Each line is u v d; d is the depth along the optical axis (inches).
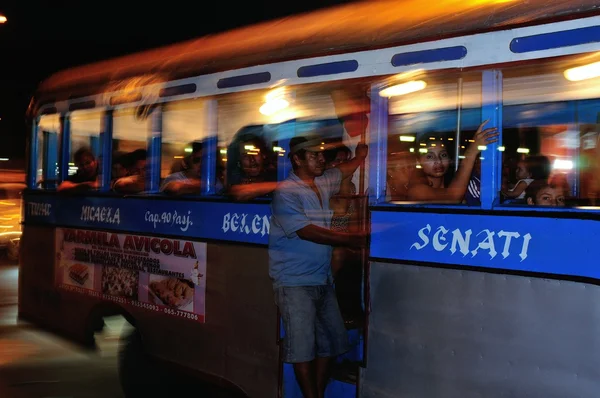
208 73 170.9
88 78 215.2
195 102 173.9
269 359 157.0
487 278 119.3
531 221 114.4
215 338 170.2
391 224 133.8
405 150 135.5
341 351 151.4
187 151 178.1
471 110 126.3
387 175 137.2
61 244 224.5
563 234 110.7
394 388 132.6
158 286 186.7
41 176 236.4
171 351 183.6
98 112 206.7
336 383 148.6
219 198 169.0
